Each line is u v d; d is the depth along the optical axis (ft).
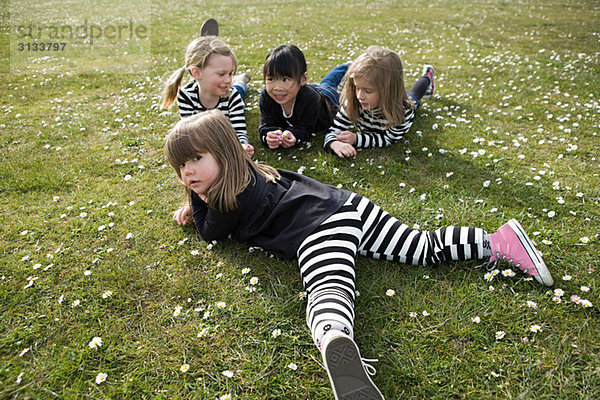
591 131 11.78
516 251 6.74
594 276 6.88
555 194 9.01
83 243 8.21
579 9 35.63
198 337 6.24
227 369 5.84
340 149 10.75
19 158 11.33
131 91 16.63
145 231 8.45
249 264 7.50
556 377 5.46
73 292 7.09
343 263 6.24
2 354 6.12
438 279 7.03
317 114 12.01
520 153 10.81
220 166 6.92
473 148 11.12
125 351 6.09
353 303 6.04
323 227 6.66
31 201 9.56
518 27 28.58
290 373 5.75
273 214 7.06
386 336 6.15
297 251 6.83
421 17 33.40
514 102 14.24
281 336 6.25
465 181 9.69
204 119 6.88
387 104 10.33
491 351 5.87
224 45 10.94
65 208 9.25
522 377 5.52
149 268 7.53
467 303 6.56
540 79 16.67
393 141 11.35
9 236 8.45
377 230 7.12
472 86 15.92
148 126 13.28
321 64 19.57
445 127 12.40
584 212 8.37
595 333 5.98
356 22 31.60
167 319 6.59
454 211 8.63
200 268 7.50
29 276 7.44
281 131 11.55
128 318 6.61
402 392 5.42
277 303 6.73
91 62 21.54
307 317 6.01
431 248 7.09
